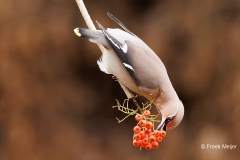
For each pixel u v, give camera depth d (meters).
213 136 15.49
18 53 15.30
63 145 15.55
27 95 15.43
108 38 7.75
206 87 15.66
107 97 16.17
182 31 15.67
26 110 15.47
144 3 16.16
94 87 16.09
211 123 15.68
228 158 15.30
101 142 15.89
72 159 15.42
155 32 15.77
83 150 15.63
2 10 15.19
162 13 15.96
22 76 15.36
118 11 15.99
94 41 7.78
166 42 15.66
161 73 8.02
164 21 15.84
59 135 15.59
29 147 15.36
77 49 15.50
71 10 15.48
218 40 15.58
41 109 15.56
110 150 15.79
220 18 15.62
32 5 15.30
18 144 15.36
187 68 15.59
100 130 16.03
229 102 15.53
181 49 15.67
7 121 15.41
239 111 15.46
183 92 15.81
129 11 16.08
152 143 6.88
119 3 16.03
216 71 15.58
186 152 15.58
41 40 15.33
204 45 15.58
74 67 15.73
